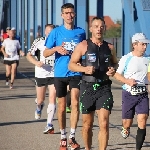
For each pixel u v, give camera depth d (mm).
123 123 10273
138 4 20391
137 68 9688
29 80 27375
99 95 8594
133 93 9711
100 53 8703
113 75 8680
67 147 10234
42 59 12414
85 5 28797
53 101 11602
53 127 11672
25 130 11945
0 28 64312
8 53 22438
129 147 10094
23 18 57594
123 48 26656
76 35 10352
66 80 10109
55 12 40594
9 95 19609
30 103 16984
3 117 13906
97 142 10562
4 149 9922
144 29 20047
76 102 10023
